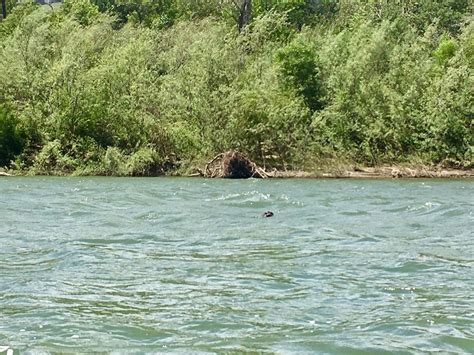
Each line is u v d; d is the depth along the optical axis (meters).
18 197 33.88
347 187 41.75
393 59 57.31
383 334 11.17
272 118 53.19
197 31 77.81
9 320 11.91
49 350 10.31
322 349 10.40
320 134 54.50
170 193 36.41
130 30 73.12
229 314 12.31
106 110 55.09
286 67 57.66
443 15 95.62
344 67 57.09
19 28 59.75
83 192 37.03
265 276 15.32
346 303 13.09
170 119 54.44
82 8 88.31
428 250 18.61
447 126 54.22
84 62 57.59
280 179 49.19
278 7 99.31
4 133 54.44
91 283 14.68
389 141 55.19
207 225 23.62
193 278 15.14
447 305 12.95
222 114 53.44
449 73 55.34
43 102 55.69
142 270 15.98
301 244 19.58
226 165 50.75
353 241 20.09
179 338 10.94
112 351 10.28
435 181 47.72
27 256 17.62
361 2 94.38
